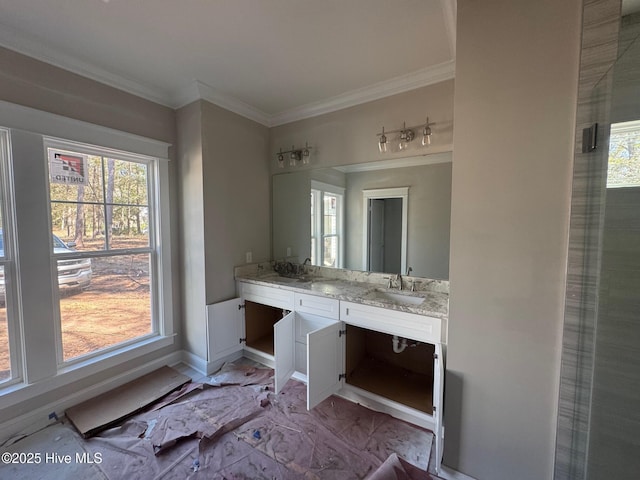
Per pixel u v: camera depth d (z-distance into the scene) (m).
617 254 1.13
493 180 1.33
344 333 2.19
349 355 2.30
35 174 1.87
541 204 1.24
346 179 2.68
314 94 2.56
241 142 2.84
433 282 2.32
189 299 2.72
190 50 1.92
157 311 2.66
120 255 2.38
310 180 2.90
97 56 1.98
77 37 1.77
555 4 1.16
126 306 2.44
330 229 2.80
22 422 1.84
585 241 1.16
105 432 1.85
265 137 3.11
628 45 1.06
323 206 2.83
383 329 1.98
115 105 2.25
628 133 1.10
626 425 1.16
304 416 2.00
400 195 2.42
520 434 1.34
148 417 1.98
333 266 2.81
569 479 1.24
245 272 2.94
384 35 1.77
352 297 2.12
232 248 2.81
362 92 2.47
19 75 1.79
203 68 2.14
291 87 2.43
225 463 1.61
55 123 1.93
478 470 1.45
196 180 2.54
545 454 1.29
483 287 1.39
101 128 2.16
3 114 1.72
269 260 3.21
